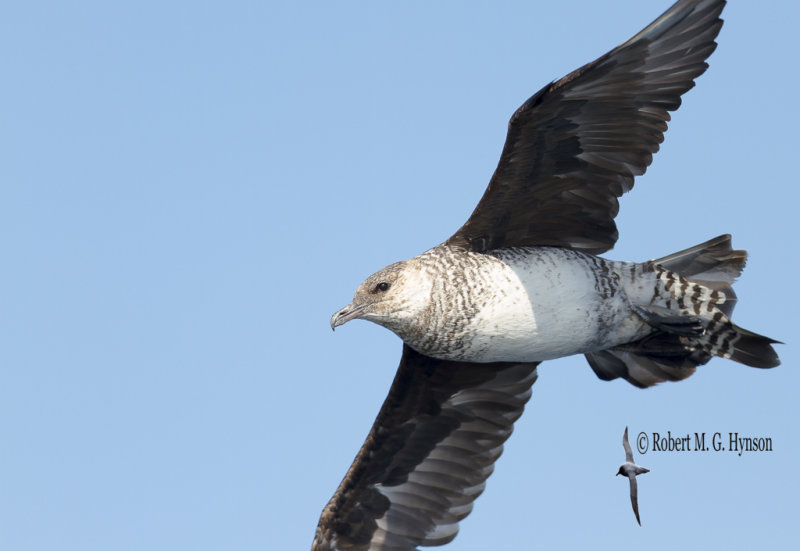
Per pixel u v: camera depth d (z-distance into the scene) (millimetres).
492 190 13312
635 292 13766
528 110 12414
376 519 14883
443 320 13469
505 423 15039
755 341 13844
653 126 12969
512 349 13680
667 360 14484
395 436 15086
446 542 14758
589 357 14992
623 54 12141
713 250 13992
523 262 13594
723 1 12133
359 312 13586
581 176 13383
